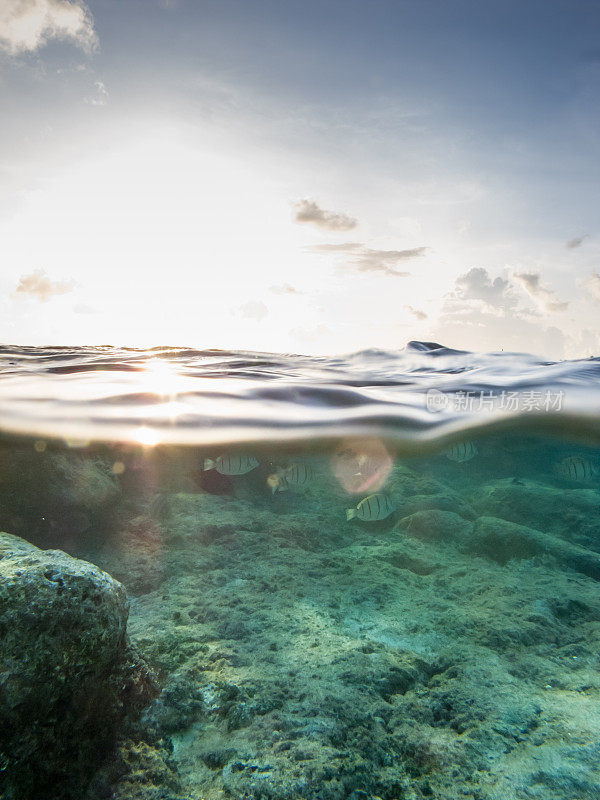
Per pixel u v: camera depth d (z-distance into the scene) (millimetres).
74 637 593
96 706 618
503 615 1054
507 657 923
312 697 794
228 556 1294
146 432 1429
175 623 991
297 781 634
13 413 1410
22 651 552
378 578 1221
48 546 1306
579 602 1118
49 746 557
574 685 850
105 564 1244
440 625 1024
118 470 1551
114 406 1534
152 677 772
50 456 1401
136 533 1383
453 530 1526
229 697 792
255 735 716
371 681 839
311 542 1433
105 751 638
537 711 781
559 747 694
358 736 724
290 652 914
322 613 1055
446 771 667
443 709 797
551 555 1370
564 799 605
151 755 661
